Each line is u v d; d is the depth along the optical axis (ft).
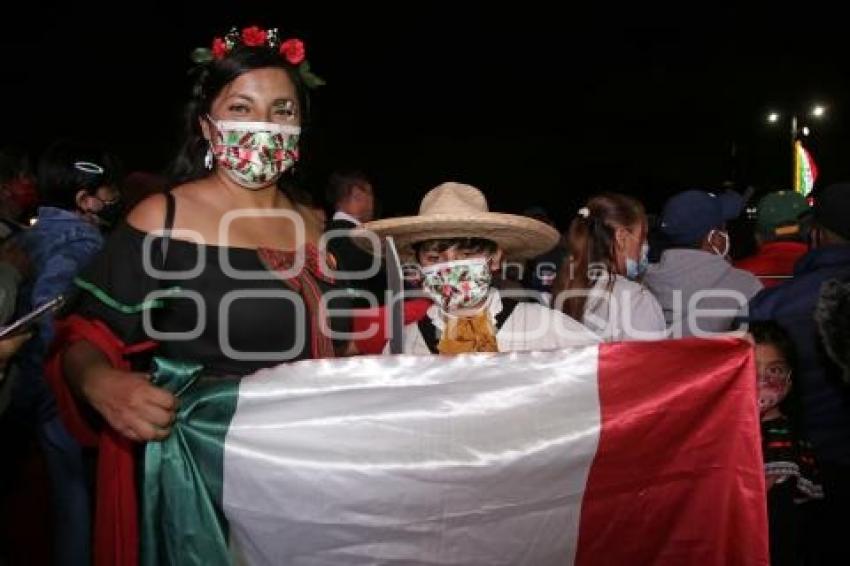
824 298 11.85
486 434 7.96
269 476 7.77
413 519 7.85
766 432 11.19
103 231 13.57
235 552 7.89
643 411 8.04
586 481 8.03
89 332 7.77
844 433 12.10
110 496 7.95
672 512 8.08
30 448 13.84
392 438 7.91
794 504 10.96
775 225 18.38
